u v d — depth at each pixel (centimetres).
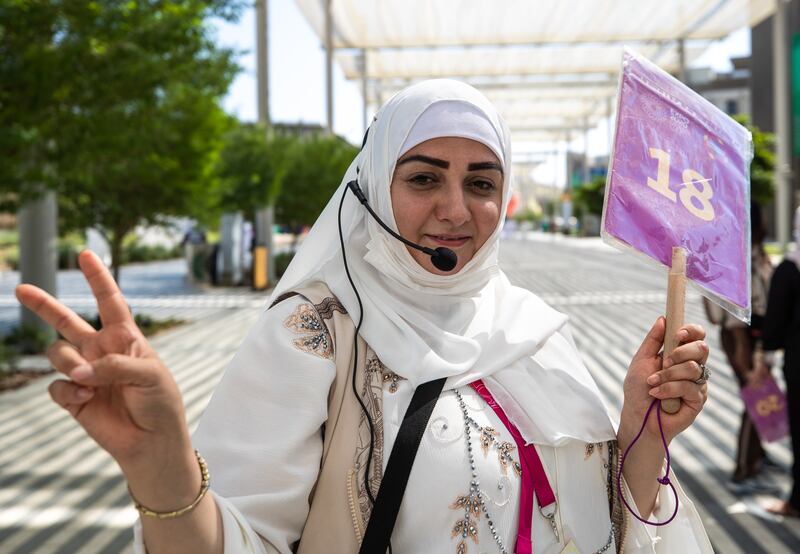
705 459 477
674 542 141
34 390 696
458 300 141
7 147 593
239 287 1842
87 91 614
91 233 1452
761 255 416
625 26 2402
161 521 97
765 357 393
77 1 575
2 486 446
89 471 472
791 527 371
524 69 3139
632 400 136
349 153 1903
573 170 6003
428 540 121
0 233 3709
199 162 985
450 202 133
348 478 123
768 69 3192
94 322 820
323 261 141
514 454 128
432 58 2914
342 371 129
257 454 118
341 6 2180
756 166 2130
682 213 137
